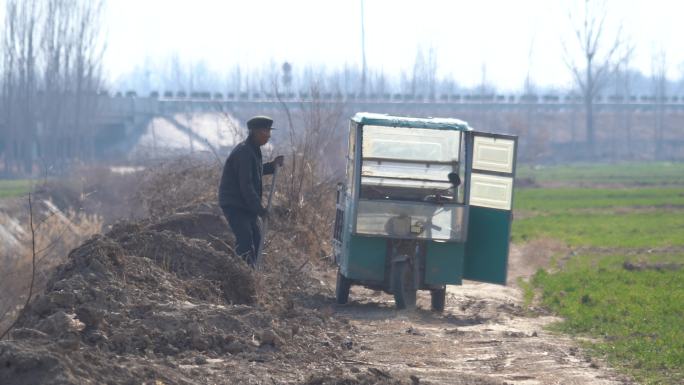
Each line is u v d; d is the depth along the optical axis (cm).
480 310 5850
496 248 5581
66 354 2639
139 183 8650
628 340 4488
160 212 7450
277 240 6894
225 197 5212
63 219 7812
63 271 3978
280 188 7612
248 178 5147
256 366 3319
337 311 5281
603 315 5388
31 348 2594
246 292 4606
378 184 5622
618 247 10881
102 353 3055
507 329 4875
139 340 3341
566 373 3656
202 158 8494
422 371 3566
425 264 5447
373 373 3328
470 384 3366
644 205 18712
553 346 4291
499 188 5575
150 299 3838
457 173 5619
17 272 6369
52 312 3406
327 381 3086
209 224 6094
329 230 7700
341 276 5594
